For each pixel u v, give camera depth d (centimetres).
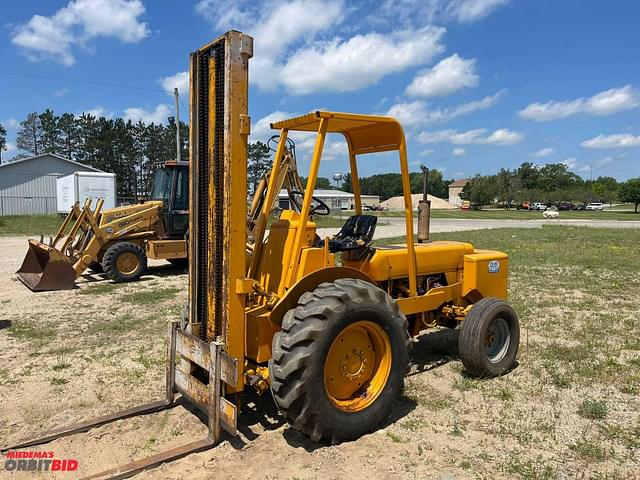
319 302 345
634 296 870
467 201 8150
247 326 374
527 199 7812
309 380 333
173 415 409
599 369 512
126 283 1015
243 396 443
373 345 388
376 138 461
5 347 593
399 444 364
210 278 378
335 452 352
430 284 523
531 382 483
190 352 388
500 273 567
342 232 472
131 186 5259
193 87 382
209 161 371
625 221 4062
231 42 338
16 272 1048
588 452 353
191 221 393
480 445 364
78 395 456
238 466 333
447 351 581
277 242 400
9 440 377
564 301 827
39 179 3744
